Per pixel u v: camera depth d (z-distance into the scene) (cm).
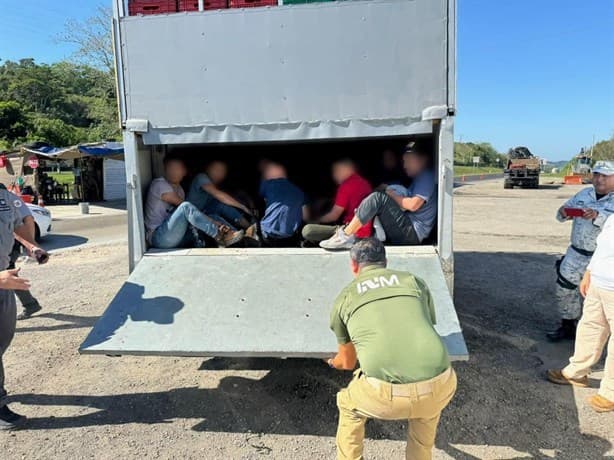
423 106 332
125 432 309
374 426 313
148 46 345
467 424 314
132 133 354
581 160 4081
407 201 373
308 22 332
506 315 526
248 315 308
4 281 282
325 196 566
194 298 323
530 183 3167
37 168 2211
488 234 1120
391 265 339
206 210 453
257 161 570
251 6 346
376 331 223
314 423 318
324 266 343
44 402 349
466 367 398
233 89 342
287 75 338
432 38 326
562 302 442
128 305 320
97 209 2005
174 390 366
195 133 348
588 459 277
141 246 364
